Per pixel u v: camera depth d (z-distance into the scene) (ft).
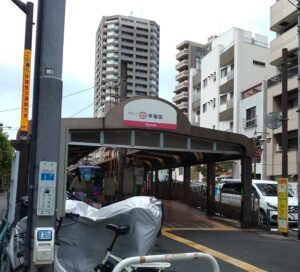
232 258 36.11
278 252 39.81
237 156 64.85
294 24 137.90
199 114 225.15
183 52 316.60
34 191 16.14
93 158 145.18
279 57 135.85
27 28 39.42
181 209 80.84
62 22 16.93
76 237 20.40
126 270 17.07
